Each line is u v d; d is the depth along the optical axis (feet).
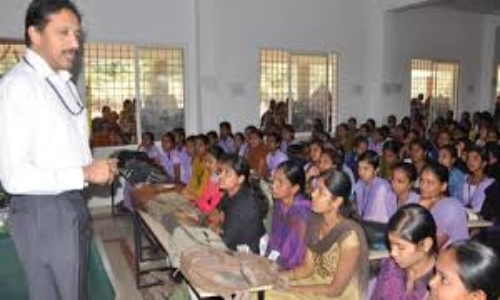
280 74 21.72
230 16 19.97
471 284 3.41
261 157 16.35
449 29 26.86
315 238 6.78
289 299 6.33
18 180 3.10
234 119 20.63
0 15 15.98
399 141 15.72
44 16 3.21
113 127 18.78
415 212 5.03
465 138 15.60
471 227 9.18
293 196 7.61
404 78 25.20
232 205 8.09
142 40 18.70
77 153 3.50
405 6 22.29
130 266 12.16
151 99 19.39
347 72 23.47
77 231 3.52
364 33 23.68
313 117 22.94
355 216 7.02
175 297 8.13
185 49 19.62
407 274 5.30
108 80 18.44
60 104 3.42
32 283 3.41
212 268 6.11
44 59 3.36
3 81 3.26
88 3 17.51
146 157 14.15
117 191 18.38
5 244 4.92
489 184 10.91
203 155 13.24
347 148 17.60
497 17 28.91
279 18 21.12
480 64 28.96
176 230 7.91
